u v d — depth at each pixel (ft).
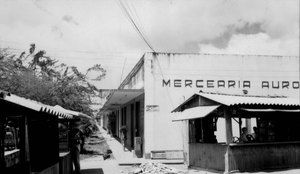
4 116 20.16
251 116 51.70
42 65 74.74
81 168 55.47
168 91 71.77
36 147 24.94
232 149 46.16
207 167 49.57
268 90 76.95
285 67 78.38
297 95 78.54
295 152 52.13
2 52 65.77
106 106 121.29
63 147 44.37
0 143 19.60
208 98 49.32
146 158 69.21
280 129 53.47
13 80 62.64
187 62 73.26
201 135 53.31
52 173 29.76
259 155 48.34
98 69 82.74
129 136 101.30
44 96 66.74
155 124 70.38
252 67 76.69
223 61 75.15
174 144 70.18
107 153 73.36
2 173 19.47
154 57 72.02
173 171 49.16
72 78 76.18
